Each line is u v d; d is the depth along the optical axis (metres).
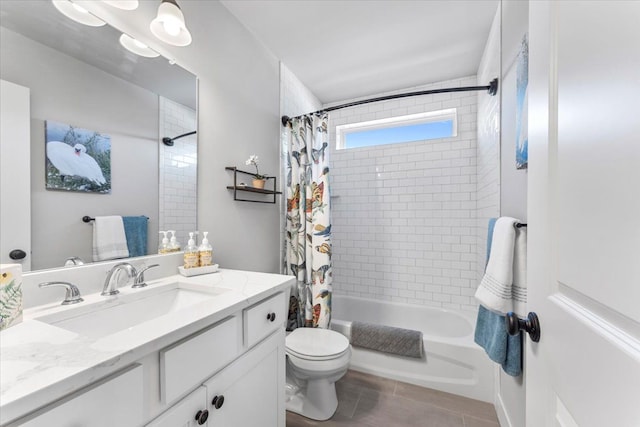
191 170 1.37
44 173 0.86
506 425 1.36
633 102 0.33
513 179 1.25
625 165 0.34
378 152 2.81
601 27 0.39
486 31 1.85
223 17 1.59
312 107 2.78
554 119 0.55
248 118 1.80
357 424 1.48
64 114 0.91
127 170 1.09
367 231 2.86
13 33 0.81
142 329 0.63
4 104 0.79
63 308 0.80
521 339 1.12
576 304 0.46
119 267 0.97
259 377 0.96
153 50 1.20
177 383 0.65
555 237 0.54
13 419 0.39
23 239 0.81
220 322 0.80
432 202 2.61
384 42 1.97
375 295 2.82
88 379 0.47
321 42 1.97
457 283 2.52
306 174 2.11
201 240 1.42
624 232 0.34
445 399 1.69
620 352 0.33
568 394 0.47
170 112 1.27
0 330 0.62
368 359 1.96
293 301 2.10
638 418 0.30
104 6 1.02
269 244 2.02
